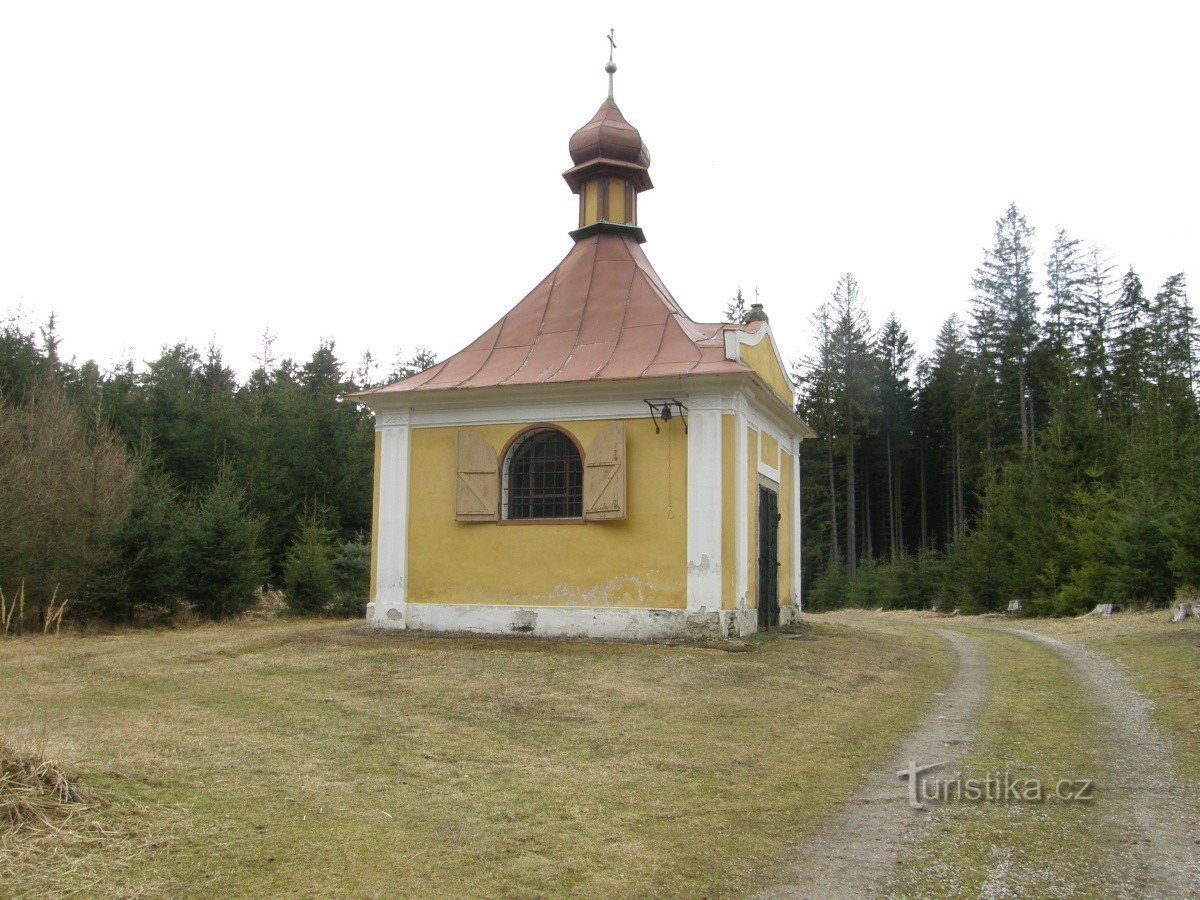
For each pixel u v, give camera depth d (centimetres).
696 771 796
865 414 5306
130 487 2212
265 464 3375
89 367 3806
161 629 2056
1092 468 2820
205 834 593
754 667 1307
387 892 519
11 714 953
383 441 1794
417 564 1747
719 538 1552
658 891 534
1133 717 1007
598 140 2025
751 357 1753
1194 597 1908
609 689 1148
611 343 1773
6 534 1914
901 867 576
